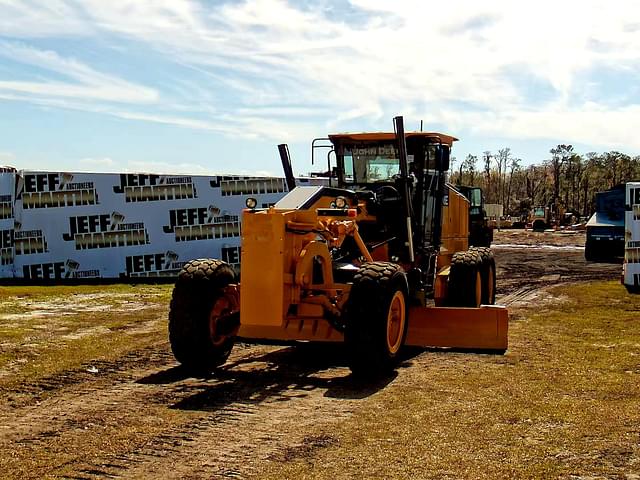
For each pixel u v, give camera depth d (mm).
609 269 21719
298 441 5488
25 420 6086
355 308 7164
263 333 7574
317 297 7449
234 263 18297
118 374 7730
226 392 6988
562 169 83500
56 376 7582
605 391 6906
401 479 4684
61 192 17000
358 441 5457
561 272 20719
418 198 9508
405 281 7754
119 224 17375
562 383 7219
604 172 83312
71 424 5965
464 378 7430
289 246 7281
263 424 5938
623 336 9977
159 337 9828
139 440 5543
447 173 10328
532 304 13594
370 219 9055
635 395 6754
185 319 7539
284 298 7223
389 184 9742
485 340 8359
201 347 7555
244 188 18328
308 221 7477
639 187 16219
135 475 4828
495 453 5156
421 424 5859
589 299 14188
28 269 16844
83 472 4887
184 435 5660
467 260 9844
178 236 17844
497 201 85562
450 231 11328
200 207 18000
